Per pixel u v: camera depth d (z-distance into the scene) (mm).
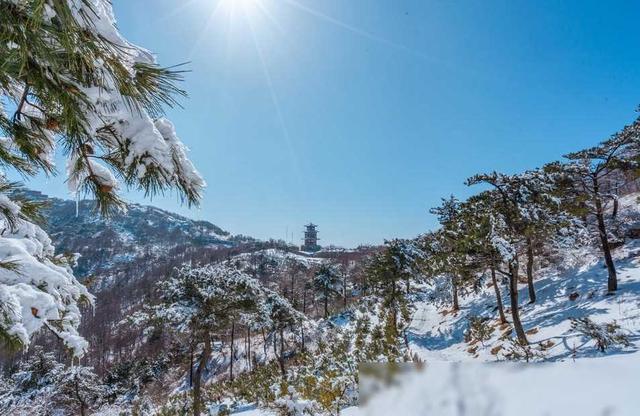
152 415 18328
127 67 1716
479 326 15500
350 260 86312
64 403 21203
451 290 23391
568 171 15125
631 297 12844
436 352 16094
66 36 1397
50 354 19422
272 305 22188
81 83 1682
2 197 2057
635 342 9047
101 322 69438
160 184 2197
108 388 30328
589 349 9430
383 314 20141
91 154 2133
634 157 13875
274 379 15039
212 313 15164
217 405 15859
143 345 53375
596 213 14969
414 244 23312
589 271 17469
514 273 14172
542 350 10656
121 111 1791
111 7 1771
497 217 14211
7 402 12727
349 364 8875
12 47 1451
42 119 2174
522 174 15125
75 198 2312
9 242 1812
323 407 6180
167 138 2152
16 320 1461
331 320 29375
